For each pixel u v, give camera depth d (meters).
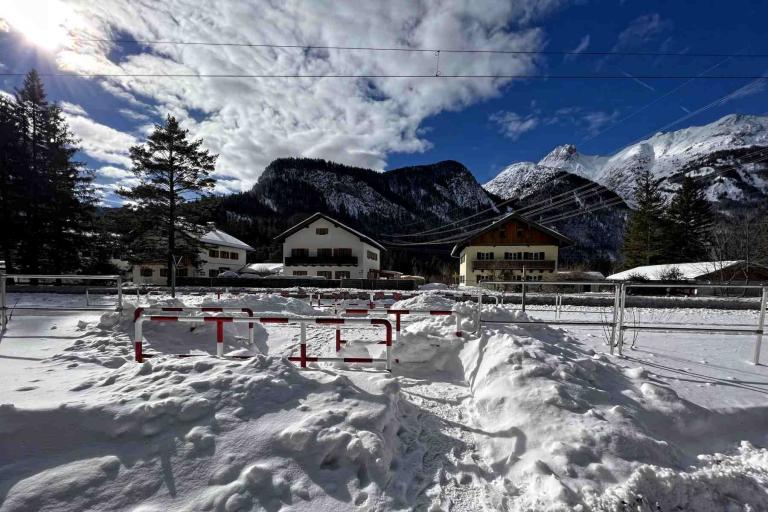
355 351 5.50
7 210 24.02
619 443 2.94
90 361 4.78
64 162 27.25
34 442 2.37
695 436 3.53
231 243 43.41
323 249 40.66
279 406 2.95
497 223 35.44
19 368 4.43
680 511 2.58
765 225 26.88
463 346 5.30
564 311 14.77
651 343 7.41
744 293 21.25
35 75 27.33
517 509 2.46
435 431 3.40
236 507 2.13
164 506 2.12
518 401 3.46
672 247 39.50
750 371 5.38
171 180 26.14
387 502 2.32
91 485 2.17
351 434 2.66
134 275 35.97
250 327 5.87
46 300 16.31
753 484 2.78
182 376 3.25
